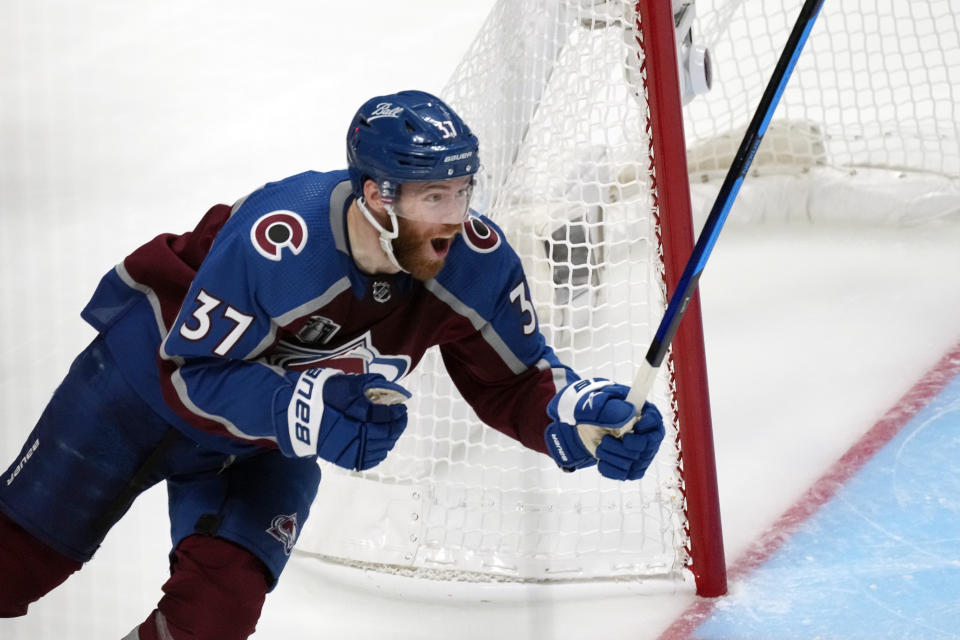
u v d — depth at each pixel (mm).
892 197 15422
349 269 7516
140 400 8258
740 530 10695
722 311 14156
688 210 9266
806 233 15555
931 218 15359
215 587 7938
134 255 8367
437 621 10023
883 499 10805
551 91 11086
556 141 11219
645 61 9133
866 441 11633
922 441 11516
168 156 20125
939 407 11977
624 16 10000
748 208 15805
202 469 8516
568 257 11078
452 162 6957
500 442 11680
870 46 18828
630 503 10867
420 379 11156
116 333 8320
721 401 12586
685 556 10062
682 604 9859
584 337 12141
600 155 11680
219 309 7484
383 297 7672
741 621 9547
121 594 10547
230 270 7465
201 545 8062
